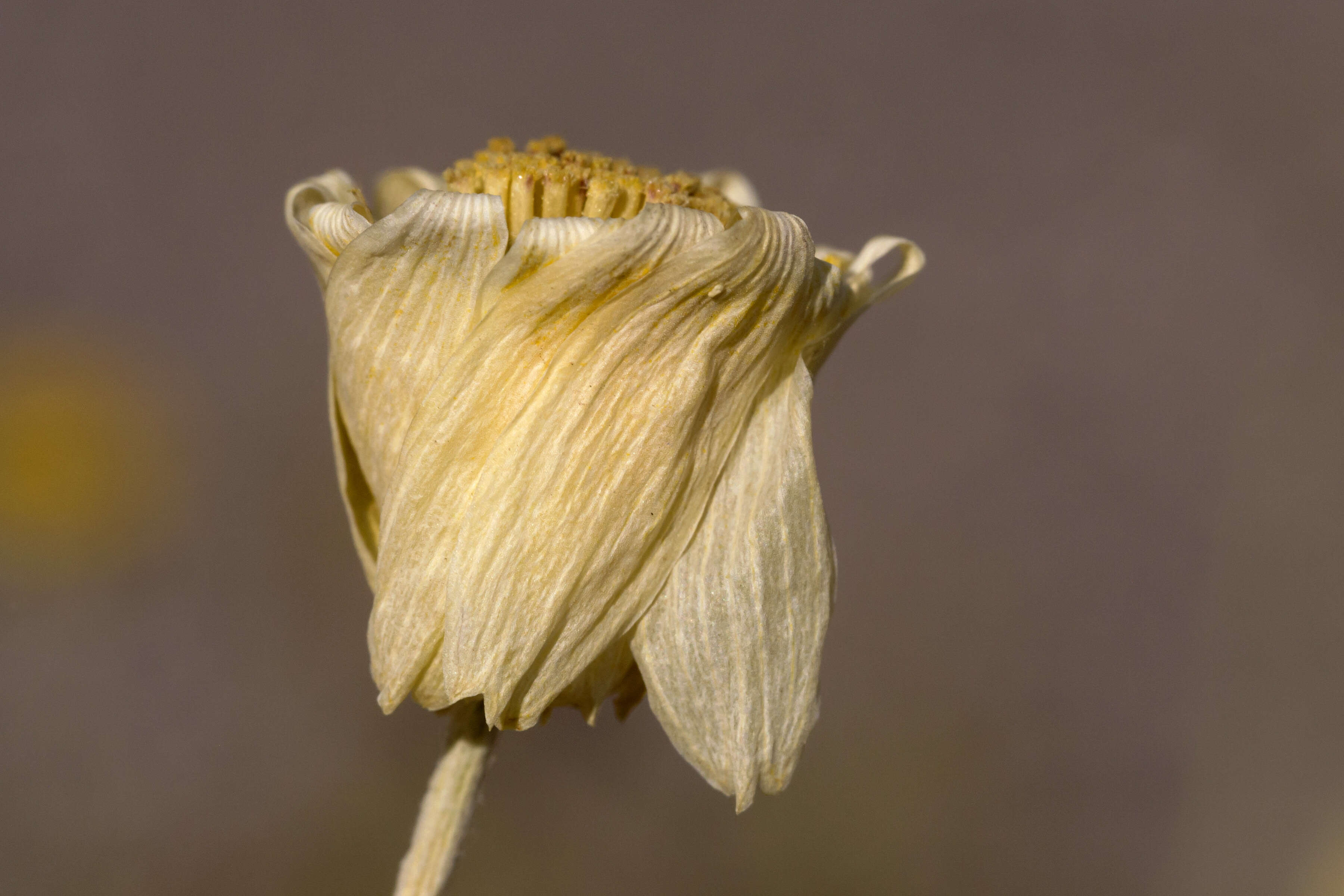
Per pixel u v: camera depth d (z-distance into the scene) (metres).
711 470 0.10
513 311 0.10
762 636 0.10
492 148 0.11
